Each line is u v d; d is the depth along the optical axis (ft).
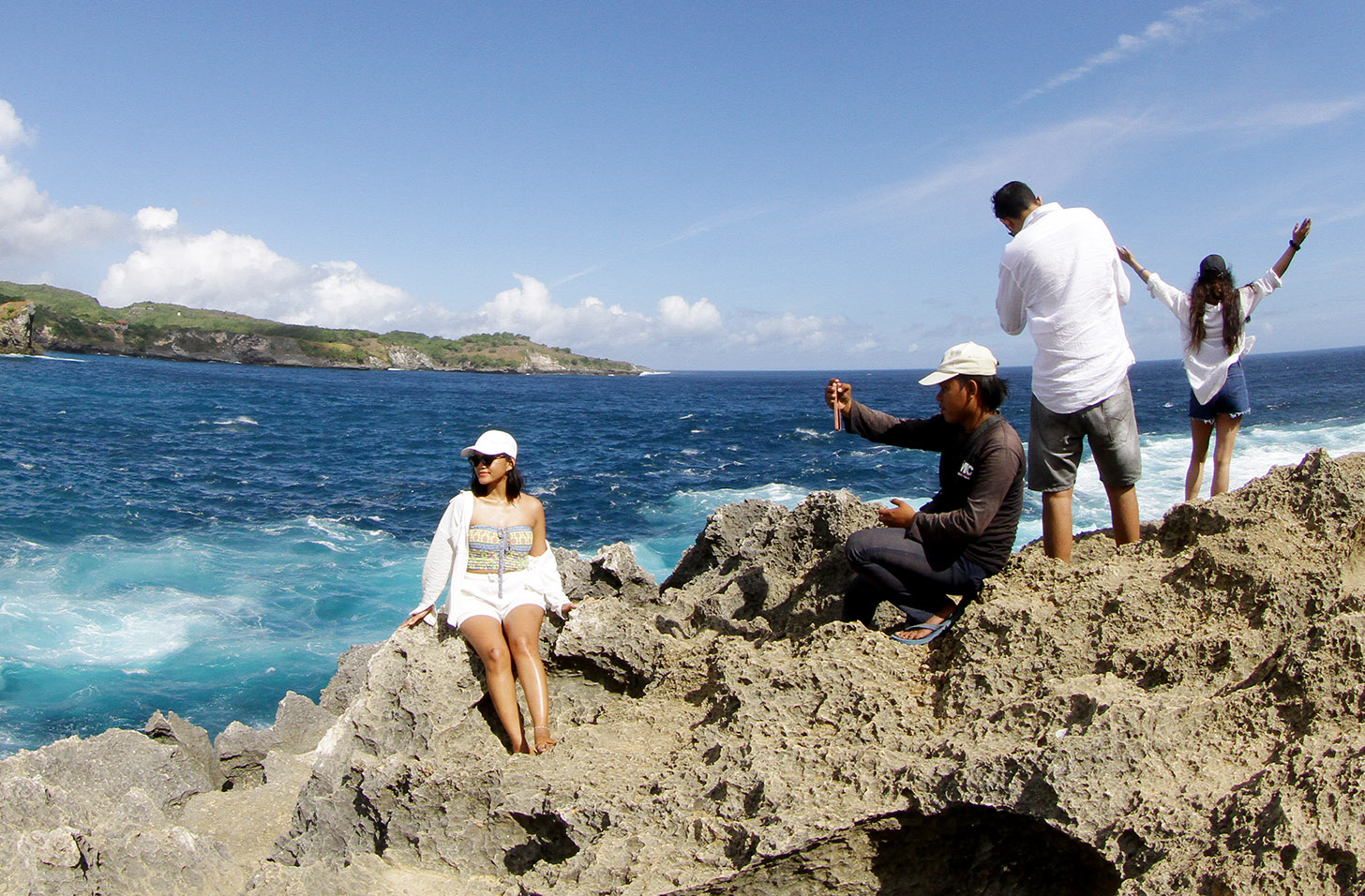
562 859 12.65
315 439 135.95
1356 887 7.96
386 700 14.93
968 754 10.87
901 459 112.47
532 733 15.39
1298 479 14.46
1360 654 10.17
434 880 12.72
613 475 100.01
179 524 64.49
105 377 263.70
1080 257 14.76
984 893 10.94
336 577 51.88
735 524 23.62
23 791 13.71
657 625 19.11
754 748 12.44
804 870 10.91
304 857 14.08
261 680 37.60
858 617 15.72
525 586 15.56
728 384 563.07
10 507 65.05
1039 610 13.32
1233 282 18.76
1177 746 10.44
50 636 40.37
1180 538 14.98
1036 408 15.60
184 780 21.13
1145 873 9.27
